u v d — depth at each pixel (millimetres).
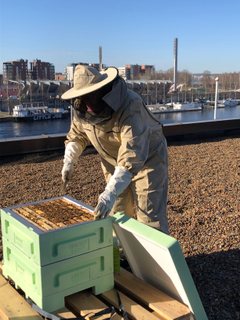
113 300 1791
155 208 2279
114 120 1948
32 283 1672
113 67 1919
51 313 1642
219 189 4867
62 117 44750
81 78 1818
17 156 7199
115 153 2252
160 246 1632
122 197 2482
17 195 4680
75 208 1980
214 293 2303
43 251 1546
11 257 1911
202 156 7359
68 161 2326
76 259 1688
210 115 41156
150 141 2189
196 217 3758
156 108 56062
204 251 2953
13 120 40375
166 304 1723
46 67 134625
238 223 3549
